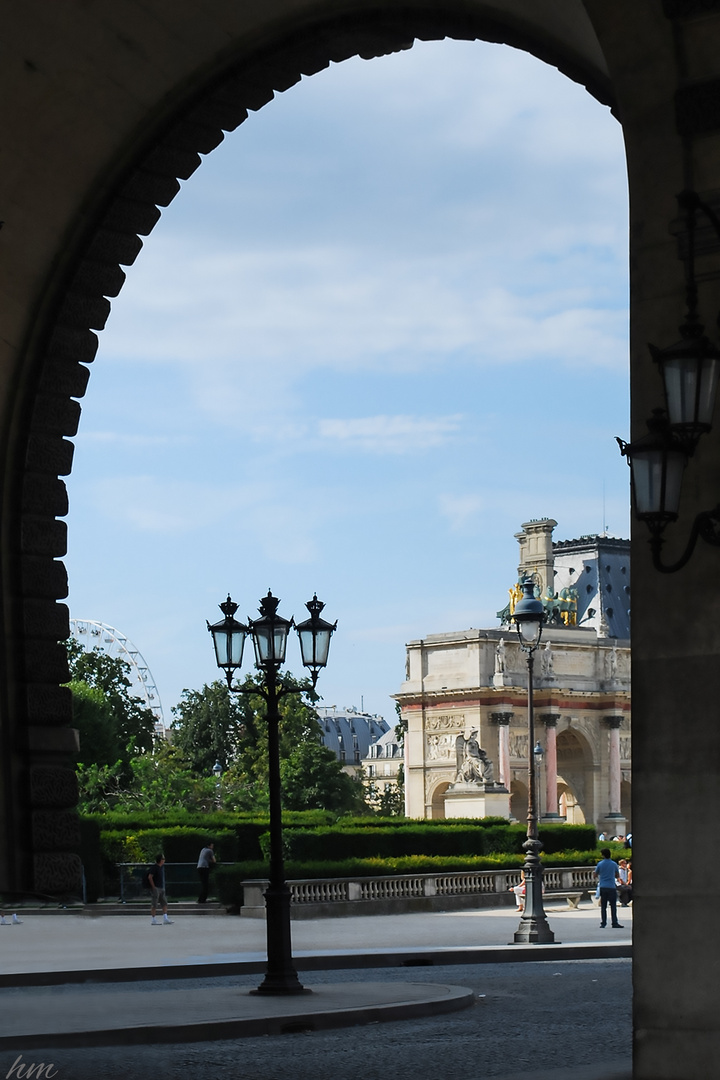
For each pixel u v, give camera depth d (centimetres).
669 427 1194
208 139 2377
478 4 2038
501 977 3634
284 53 2255
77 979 3584
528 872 4794
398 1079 1736
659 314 1288
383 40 2241
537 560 18412
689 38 1279
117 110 2267
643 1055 1213
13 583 2403
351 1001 2645
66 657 2455
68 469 2456
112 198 2372
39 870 2342
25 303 2378
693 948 1207
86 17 2073
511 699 15938
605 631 17812
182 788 12075
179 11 2119
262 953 4278
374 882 6197
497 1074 1775
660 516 1193
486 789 9469
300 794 15338
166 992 3003
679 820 1226
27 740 2367
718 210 1264
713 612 1234
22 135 2188
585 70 1942
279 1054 2012
